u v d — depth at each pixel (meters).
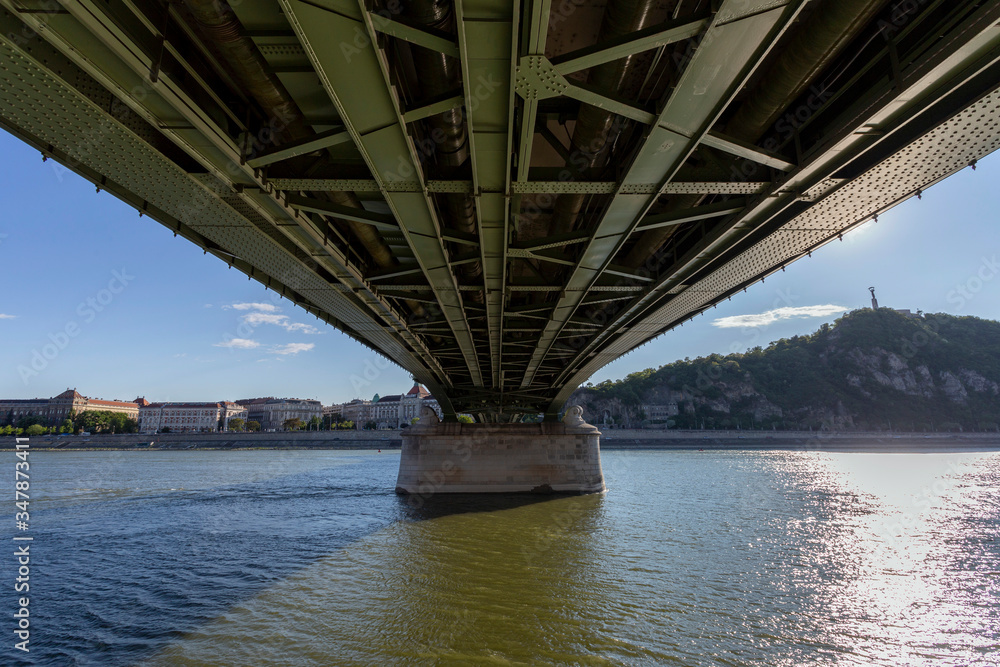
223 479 55.84
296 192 10.79
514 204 12.64
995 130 8.23
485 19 6.16
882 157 9.00
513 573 18.81
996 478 58.06
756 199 10.63
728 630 14.04
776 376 178.75
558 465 39.00
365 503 35.84
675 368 187.88
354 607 15.54
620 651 12.70
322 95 8.20
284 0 5.87
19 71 6.96
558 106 9.94
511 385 38.81
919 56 7.16
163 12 7.13
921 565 20.91
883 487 49.22
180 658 12.48
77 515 32.88
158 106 7.50
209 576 18.98
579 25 8.71
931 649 13.22
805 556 22.02
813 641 13.53
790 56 7.65
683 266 14.29
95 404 174.38
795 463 83.00
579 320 20.75
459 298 17.22
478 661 12.16
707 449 129.25
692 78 7.09
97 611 15.55
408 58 8.68
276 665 12.09
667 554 21.67
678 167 9.23
